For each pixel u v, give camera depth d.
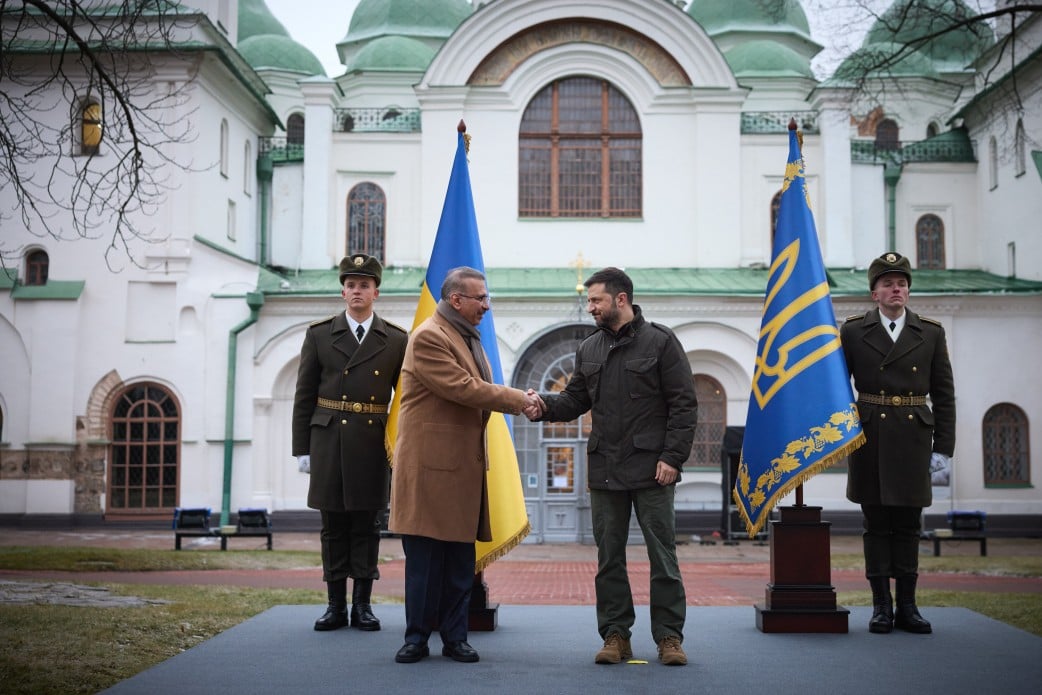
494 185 33.62
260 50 42.16
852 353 8.59
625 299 7.55
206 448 29.69
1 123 14.14
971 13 23.42
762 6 27.95
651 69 33.81
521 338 29.95
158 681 6.38
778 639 7.85
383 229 34.06
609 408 7.39
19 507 29.55
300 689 6.18
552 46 33.78
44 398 29.70
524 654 7.31
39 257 30.39
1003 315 30.41
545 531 28.53
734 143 33.59
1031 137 31.36
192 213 30.05
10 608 8.80
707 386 30.48
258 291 29.84
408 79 39.22
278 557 21.03
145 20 15.09
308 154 33.84
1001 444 30.39
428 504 7.04
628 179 33.91
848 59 23.70
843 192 33.81
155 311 30.14
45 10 13.54
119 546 24.81
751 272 33.03
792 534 8.22
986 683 6.38
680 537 28.72
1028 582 17.98
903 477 8.18
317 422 8.35
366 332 8.46
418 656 6.98
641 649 7.56
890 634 8.03
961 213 34.81
